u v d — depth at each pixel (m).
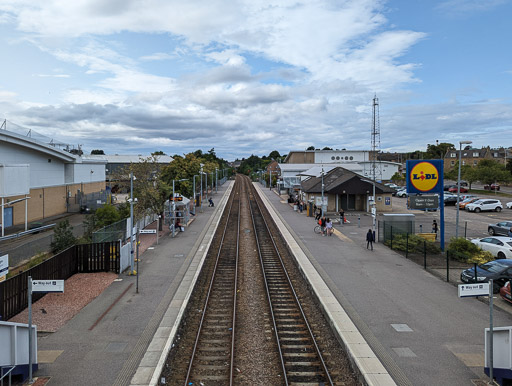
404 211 47.41
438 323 13.05
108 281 18.17
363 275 19.05
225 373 10.34
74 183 46.16
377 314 13.82
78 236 27.66
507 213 45.09
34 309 14.45
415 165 25.78
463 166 82.06
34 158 38.00
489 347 9.39
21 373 9.34
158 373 9.73
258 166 189.00
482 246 24.17
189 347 11.94
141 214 30.45
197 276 18.98
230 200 63.72
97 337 11.94
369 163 86.81
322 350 11.66
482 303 15.11
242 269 21.67
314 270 19.92
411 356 10.68
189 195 49.16
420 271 19.94
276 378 10.02
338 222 38.06
